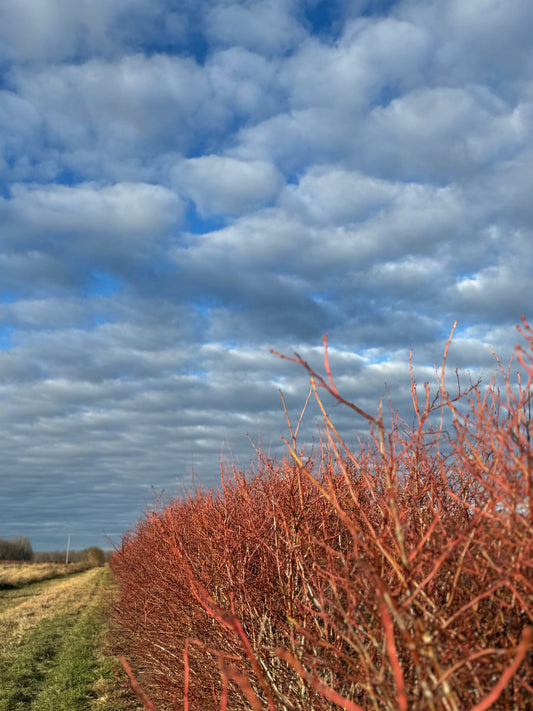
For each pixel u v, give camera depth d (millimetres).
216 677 3404
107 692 7379
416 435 2018
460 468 2229
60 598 19094
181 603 4387
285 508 3232
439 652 1580
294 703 2488
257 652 2740
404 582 1600
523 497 1666
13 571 31547
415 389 2062
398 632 1743
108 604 13117
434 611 1680
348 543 3035
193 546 4922
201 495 5504
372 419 1738
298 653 2418
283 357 1716
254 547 3725
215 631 3510
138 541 9680
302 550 2918
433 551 1835
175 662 4410
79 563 40219
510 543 1620
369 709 1882
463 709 1488
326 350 1722
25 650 10523
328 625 2543
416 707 1484
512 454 1660
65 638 11492
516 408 1673
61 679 8328
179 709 3943
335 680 2320
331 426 1882
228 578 3588
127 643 8602
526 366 1643
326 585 2779
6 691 7984
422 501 2381
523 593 1626
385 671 1795
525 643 969
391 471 1981
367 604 1780
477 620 1693
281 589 2982
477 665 1583
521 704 1482
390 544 1951
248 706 2969
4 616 15125
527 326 1625
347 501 2553
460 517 2125
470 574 1802
